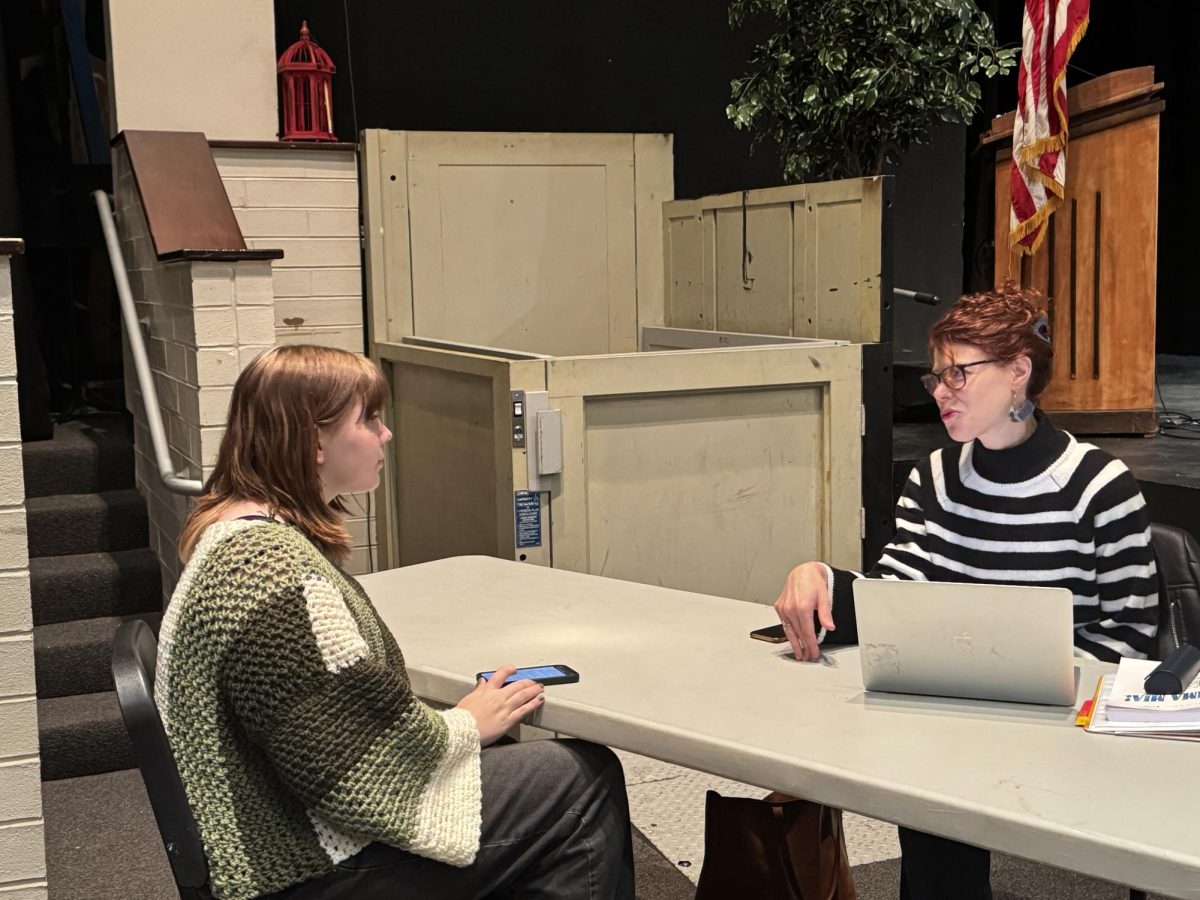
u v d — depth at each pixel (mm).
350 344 4945
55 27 5602
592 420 3619
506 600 2332
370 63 5125
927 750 1578
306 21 5016
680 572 3781
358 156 4980
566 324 5305
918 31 4578
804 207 4215
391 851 1653
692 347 4871
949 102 4691
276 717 1573
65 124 5660
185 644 1628
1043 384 2105
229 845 1611
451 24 5215
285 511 1749
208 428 3500
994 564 2146
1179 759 1534
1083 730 1636
